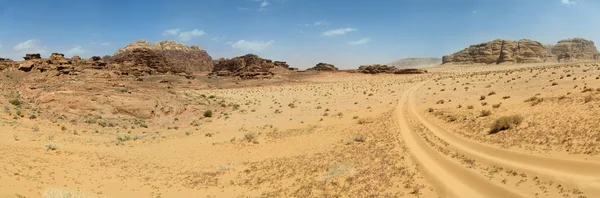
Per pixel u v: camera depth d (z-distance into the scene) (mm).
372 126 37938
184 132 46469
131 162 28859
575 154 16859
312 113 57969
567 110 25406
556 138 19688
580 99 28469
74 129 42906
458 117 34594
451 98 52031
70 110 49969
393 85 90125
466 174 17438
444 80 84188
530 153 18609
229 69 189500
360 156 24609
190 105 63000
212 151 32875
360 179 19000
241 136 38281
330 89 95688
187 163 28797
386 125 36906
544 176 15109
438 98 53938
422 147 24500
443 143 24969
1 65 78312
